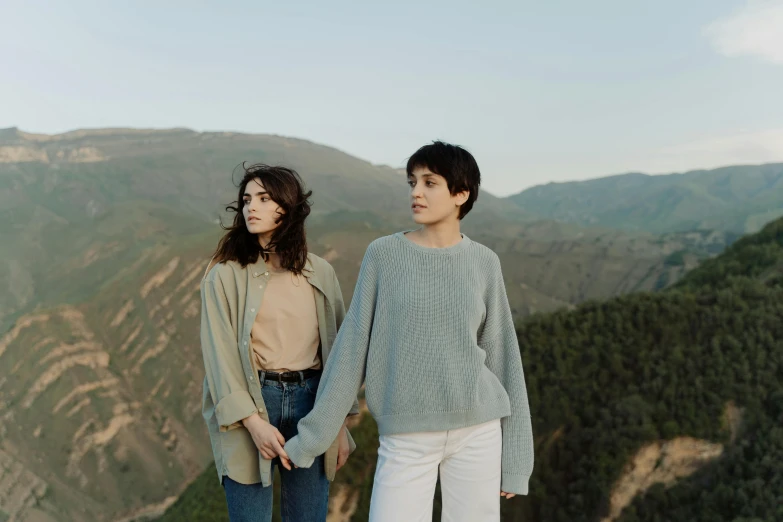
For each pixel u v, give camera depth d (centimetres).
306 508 338
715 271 5322
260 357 333
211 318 329
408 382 303
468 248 320
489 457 310
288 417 332
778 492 2964
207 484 3953
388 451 308
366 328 312
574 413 3688
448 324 306
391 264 312
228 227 343
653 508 3244
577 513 3359
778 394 3312
